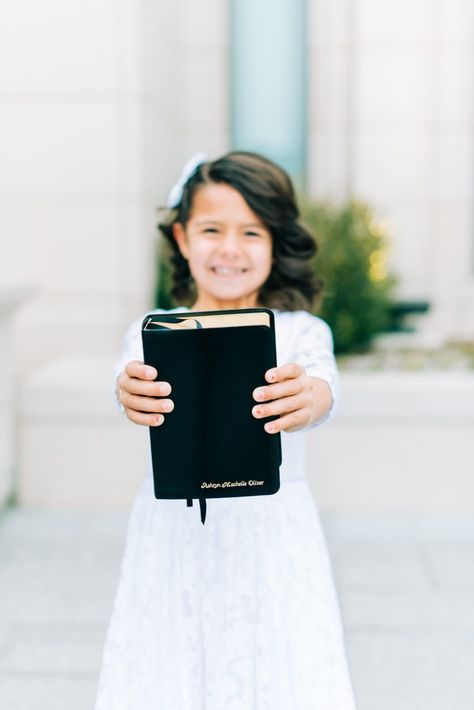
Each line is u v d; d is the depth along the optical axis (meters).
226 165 1.91
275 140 6.18
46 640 2.93
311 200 5.52
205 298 1.97
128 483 4.20
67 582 3.41
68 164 5.07
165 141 5.75
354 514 4.13
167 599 1.75
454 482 4.12
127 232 5.09
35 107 5.05
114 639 1.80
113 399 4.15
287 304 2.07
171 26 5.90
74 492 4.23
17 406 4.20
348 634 2.96
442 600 3.23
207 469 1.46
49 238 5.11
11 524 4.04
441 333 6.14
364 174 6.05
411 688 2.62
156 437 1.46
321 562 1.77
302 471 1.82
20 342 5.14
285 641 1.71
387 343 5.93
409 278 6.12
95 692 2.61
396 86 5.97
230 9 6.13
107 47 5.00
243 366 1.44
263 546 1.73
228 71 6.21
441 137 5.97
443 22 5.89
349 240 5.36
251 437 1.46
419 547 3.76
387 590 3.32
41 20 5.00
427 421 4.09
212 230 1.91
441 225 6.06
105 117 5.03
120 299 5.11
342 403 4.09
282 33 6.11
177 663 1.73
